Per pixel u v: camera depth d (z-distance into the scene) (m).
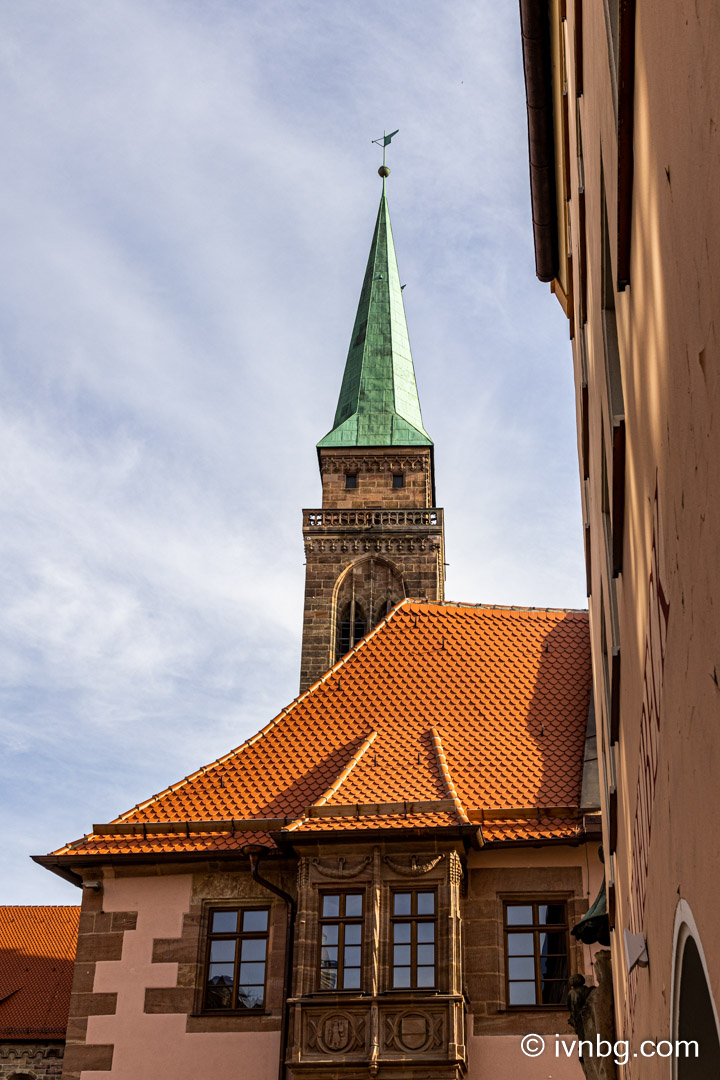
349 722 27.17
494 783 24.75
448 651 29.06
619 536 8.79
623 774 10.86
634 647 8.27
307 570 74.75
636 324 6.91
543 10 15.27
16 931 48.84
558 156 17.00
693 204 4.55
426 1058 21.31
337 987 22.22
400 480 79.56
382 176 94.69
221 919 23.89
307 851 23.20
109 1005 23.31
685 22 4.47
